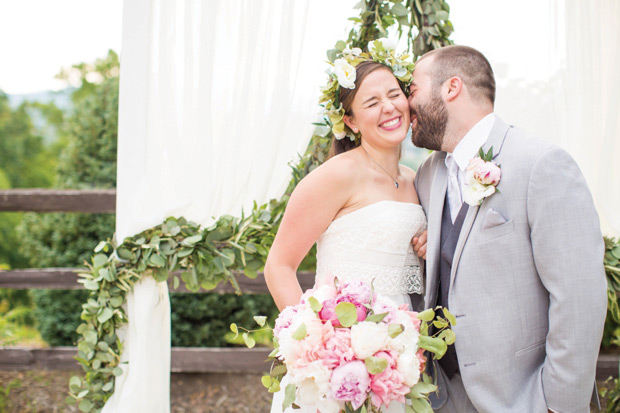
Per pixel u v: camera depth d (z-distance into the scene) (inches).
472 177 64.6
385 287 69.1
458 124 68.5
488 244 64.3
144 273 90.0
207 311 150.5
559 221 60.8
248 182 90.3
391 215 68.9
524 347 64.9
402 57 72.4
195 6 87.4
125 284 88.6
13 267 272.2
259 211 89.1
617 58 87.4
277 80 88.0
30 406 133.4
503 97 91.4
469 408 70.1
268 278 70.1
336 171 69.1
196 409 135.1
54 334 156.7
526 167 63.0
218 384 147.3
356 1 88.6
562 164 61.9
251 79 88.6
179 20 87.7
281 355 57.5
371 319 54.7
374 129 70.4
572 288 60.1
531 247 64.0
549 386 62.5
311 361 53.9
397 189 74.1
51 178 344.8
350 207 70.3
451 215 69.8
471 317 65.4
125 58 85.9
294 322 55.8
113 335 90.4
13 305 224.2
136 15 85.7
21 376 150.3
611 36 88.9
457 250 66.4
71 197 120.5
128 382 88.5
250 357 130.6
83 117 162.9
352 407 55.1
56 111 360.5
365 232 68.7
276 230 90.6
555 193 61.1
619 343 107.6
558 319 61.0
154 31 87.2
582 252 60.2
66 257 155.4
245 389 144.3
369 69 69.9
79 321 156.4
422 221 73.0
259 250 90.5
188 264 91.8
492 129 67.4
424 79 70.2
